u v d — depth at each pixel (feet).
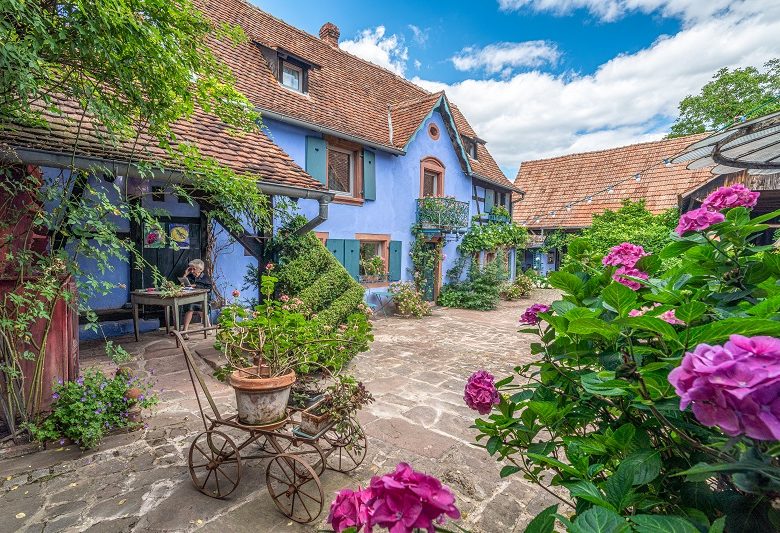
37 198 10.98
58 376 11.82
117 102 11.21
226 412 13.33
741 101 68.23
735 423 2.18
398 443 11.77
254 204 17.71
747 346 2.50
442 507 2.95
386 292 38.17
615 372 3.88
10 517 8.11
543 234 64.13
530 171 74.59
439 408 14.58
